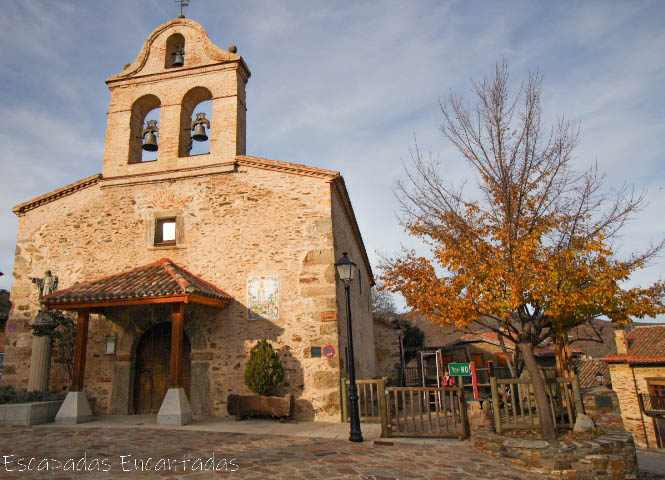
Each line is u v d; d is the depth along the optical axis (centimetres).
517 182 758
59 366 1124
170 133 1237
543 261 705
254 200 1140
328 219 1086
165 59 1305
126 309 1114
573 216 737
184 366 1095
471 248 762
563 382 786
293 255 1078
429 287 805
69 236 1215
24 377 1135
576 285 694
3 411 909
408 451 683
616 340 2098
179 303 937
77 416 933
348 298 813
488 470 604
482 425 740
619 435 689
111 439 744
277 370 981
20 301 1189
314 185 1118
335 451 673
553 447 630
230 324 1061
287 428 864
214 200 1162
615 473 629
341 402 962
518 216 738
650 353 1981
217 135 1205
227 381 1027
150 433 799
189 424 907
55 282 1144
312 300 1037
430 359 2150
